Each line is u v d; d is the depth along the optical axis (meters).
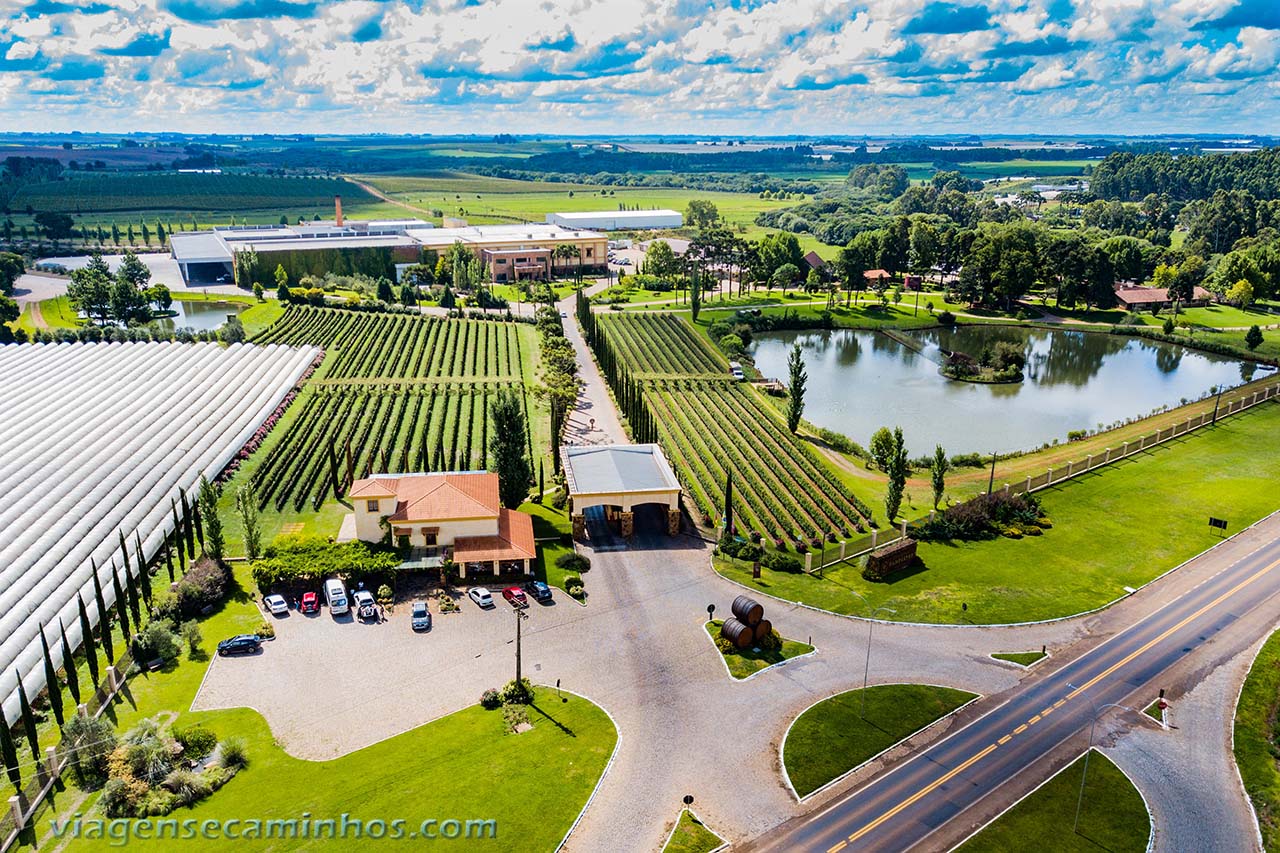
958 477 134.62
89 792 66.69
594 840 62.97
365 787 67.31
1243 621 92.56
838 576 102.38
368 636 87.75
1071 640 89.38
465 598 95.38
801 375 148.38
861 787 68.62
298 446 135.12
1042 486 128.50
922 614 93.75
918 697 79.69
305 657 84.12
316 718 75.38
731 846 62.72
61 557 100.25
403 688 79.56
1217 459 138.75
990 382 193.12
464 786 67.62
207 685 79.56
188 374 170.88
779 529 114.25
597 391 176.25
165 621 85.69
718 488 127.62
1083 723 76.62
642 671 82.69
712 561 104.69
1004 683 82.12
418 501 102.25
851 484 131.38
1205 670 84.38
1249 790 69.44
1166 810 67.19
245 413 149.38
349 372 181.12
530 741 72.69
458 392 168.50
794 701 78.75
